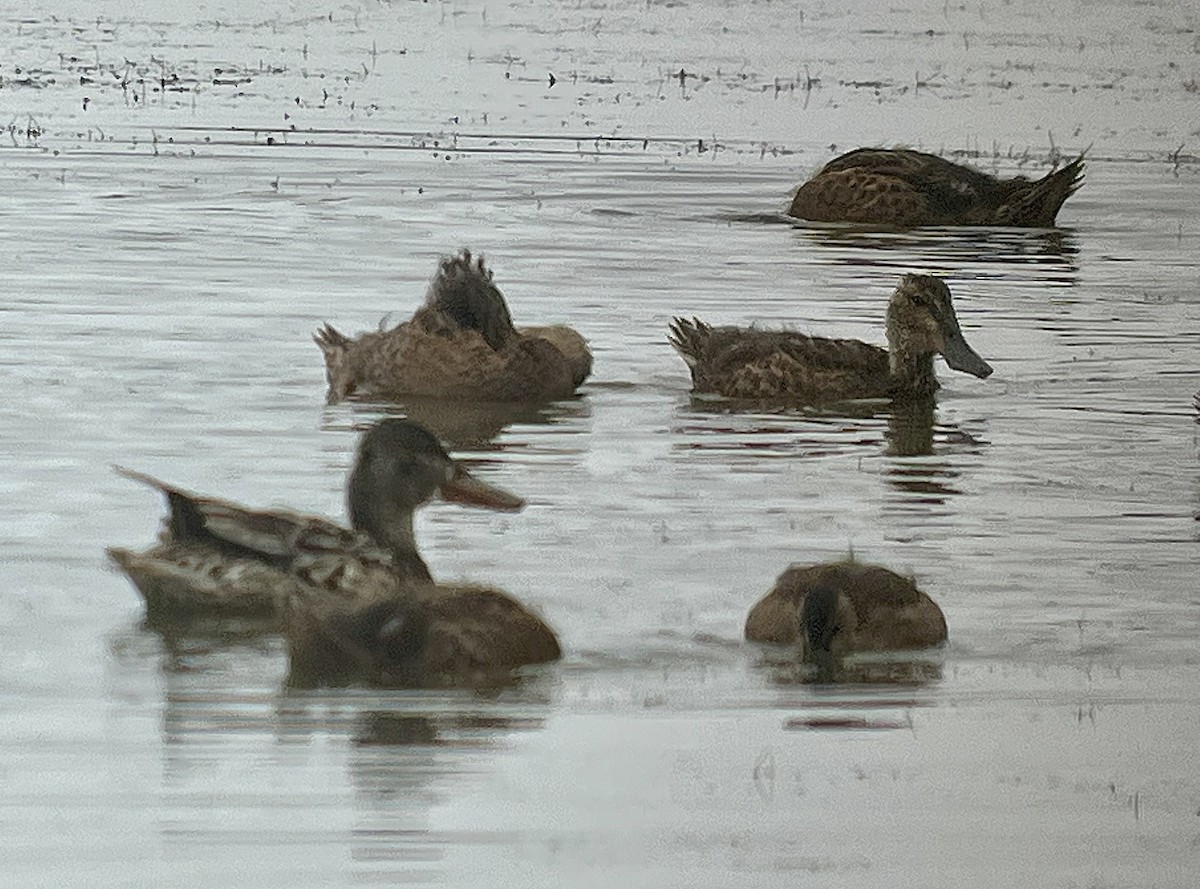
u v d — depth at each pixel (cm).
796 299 2566
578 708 1250
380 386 2070
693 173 3488
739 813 1116
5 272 2520
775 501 1703
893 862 1060
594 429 1958
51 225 2831
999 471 1819
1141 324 2477
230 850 1062
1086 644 1368
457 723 1226
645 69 4612
